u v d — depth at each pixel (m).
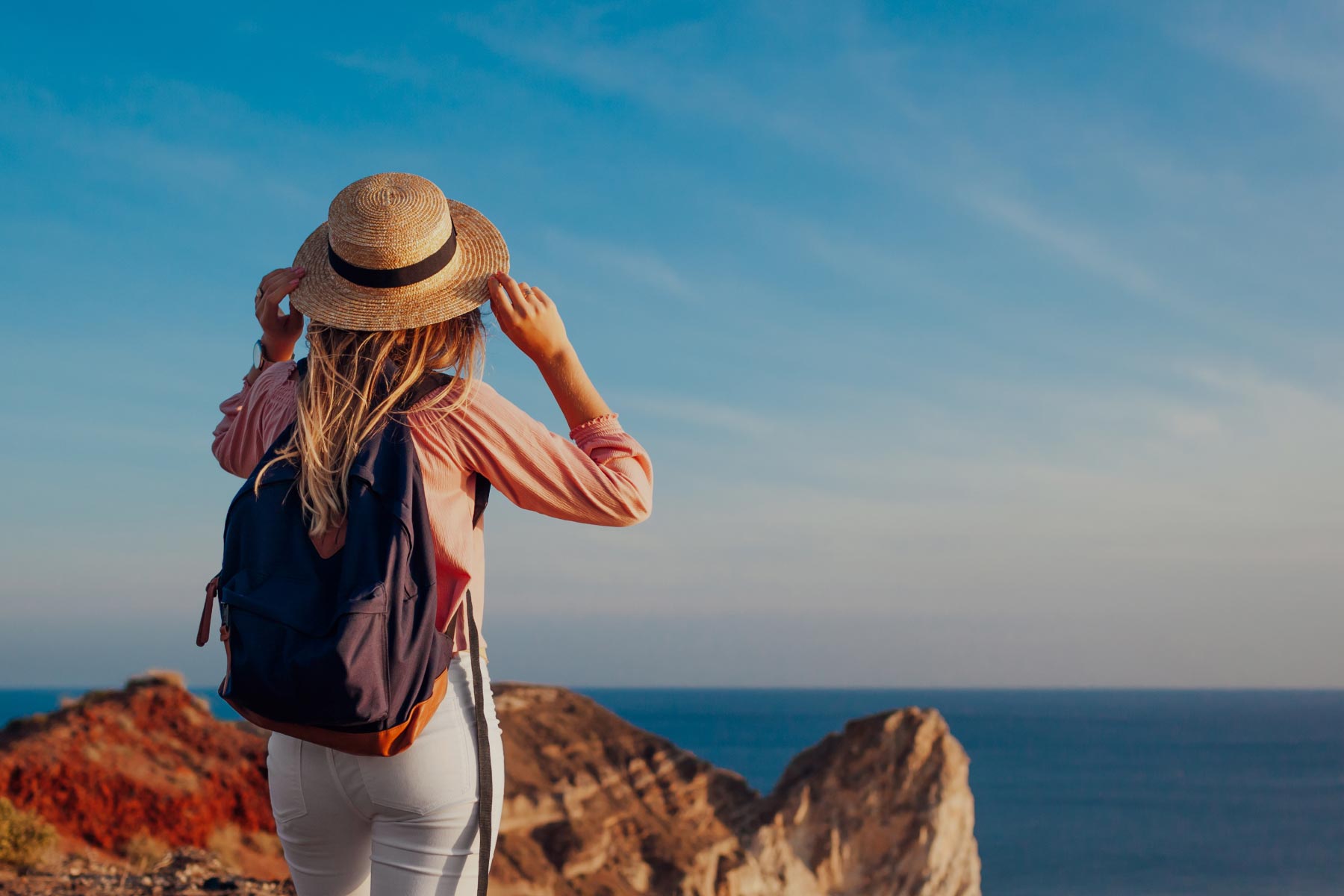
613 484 2.16
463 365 2.17
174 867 9.06
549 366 2.28
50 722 26.61
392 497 1.89
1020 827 138.25
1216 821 144.88
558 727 38.97
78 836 22.86
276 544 1.87
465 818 2.07
